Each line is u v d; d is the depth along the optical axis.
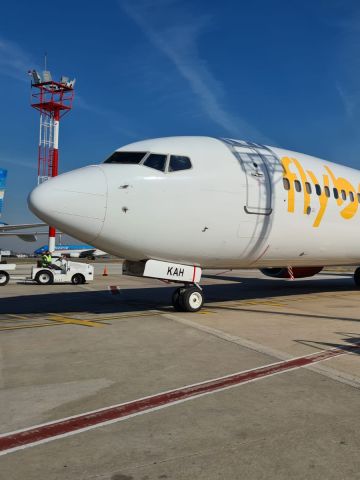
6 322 9.84
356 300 14.41
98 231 9.71
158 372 5.72
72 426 3.99
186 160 10.81
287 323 9.55
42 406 4.50
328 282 23.06
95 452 3.48
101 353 6.81
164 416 4.21
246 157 11.91
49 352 6.92
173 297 11.50
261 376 5.51
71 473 3.16
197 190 10.62
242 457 3.39
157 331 8.60
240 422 4.06
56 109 34.41
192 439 3.71
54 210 9.30
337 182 14.13
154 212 10.09
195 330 8.69
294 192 12.51
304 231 12.82
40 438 3.75
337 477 3.10
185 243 10.62
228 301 13.99
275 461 3.32
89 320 10.05
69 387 5.12
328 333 8.39
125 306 12.61
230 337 7.96
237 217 11.19
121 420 4.12
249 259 12.20
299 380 5.34
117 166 10.30
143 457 3.40
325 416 4.20
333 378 5.41
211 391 4.94
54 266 22.36
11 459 3.38
